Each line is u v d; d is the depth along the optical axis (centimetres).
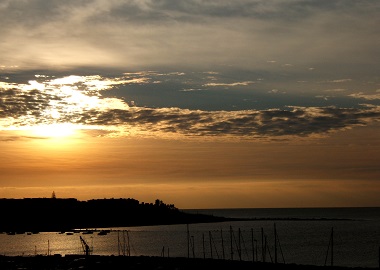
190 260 15962
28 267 15250
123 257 16900
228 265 14750
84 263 15400
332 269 13812
